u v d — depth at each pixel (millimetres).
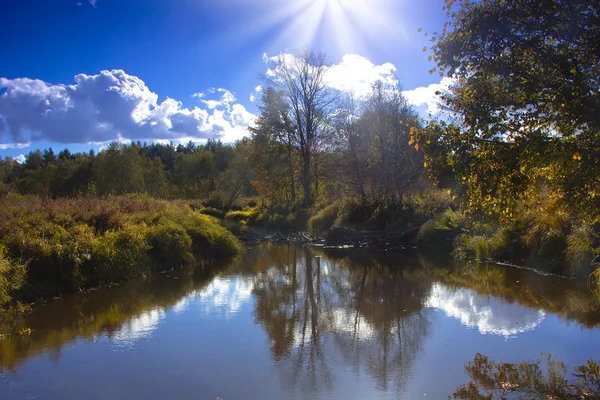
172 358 6984
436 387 5875
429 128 6199
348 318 9336
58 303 10133
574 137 5387
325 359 7020
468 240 16984
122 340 7820
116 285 12078
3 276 9477
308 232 25922
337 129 25375
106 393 5793
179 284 12547
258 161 34875
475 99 5762
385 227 22469
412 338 7938
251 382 6152
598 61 5027
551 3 5004
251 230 26406
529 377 5988
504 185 6027
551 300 9820
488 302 10109
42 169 54625
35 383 6074
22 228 11148
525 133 5527
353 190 24766
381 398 5641
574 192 5527
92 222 13633
